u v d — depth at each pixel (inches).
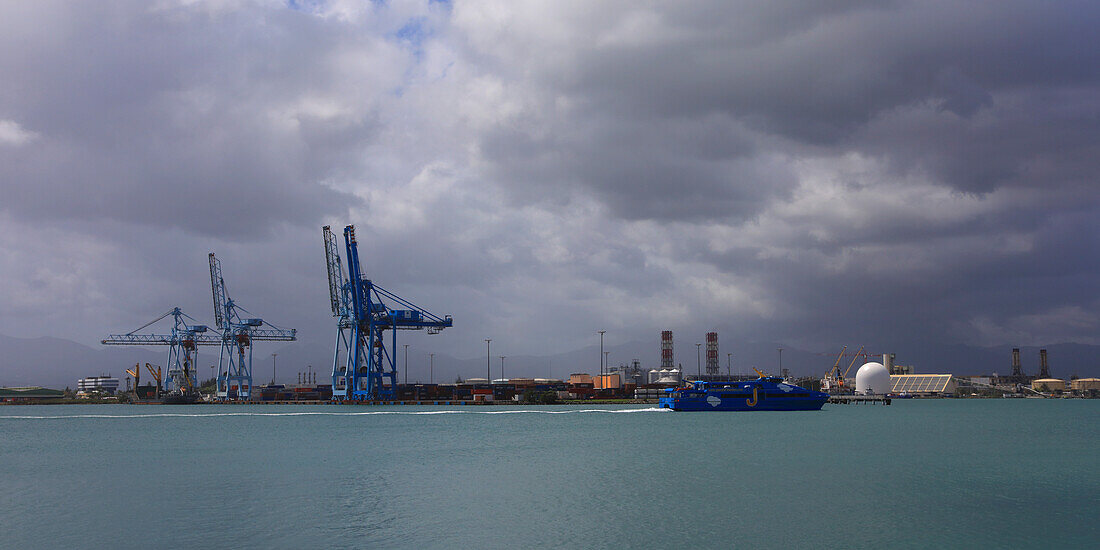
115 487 2541.8
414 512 2082.9
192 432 4955.7
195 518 2022.6
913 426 5452.8
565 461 3171.8
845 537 1801.2
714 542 1748.3
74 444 4138.8
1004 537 1813.5
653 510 2098.9
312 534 1835.6
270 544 1743.4
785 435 4473.4
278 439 4320.9
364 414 7234.3
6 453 3661.4
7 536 1838.1
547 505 2172.7
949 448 3777.1
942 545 1738.4
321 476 2760.8
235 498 2310.5
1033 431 5216.5
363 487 2506.2
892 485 2529.5
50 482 2677.2
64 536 1834.4
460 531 1857.8
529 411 7662.4
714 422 5689.0
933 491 2413.9
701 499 2260.1
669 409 7790.4
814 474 2783.0
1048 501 2252.7
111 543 1764.3
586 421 5866.1
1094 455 3503.9
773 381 7062.0
